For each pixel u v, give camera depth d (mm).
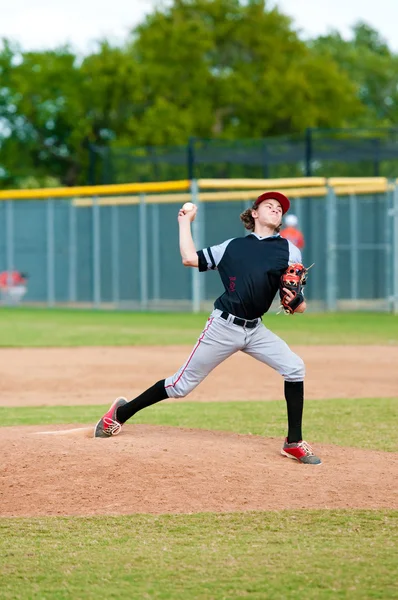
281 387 14258
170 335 22719
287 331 23594
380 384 14305
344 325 25547
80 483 7238
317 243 32625
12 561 5715
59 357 18000
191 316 29875
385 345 20031
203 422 10711
